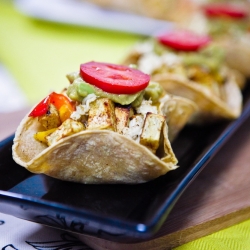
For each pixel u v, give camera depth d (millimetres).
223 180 451
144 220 355
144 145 400
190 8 850
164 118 410
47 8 871
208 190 438
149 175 402
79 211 352
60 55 769
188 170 416
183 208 417
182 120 479
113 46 803
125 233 349
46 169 397
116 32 834
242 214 420
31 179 411
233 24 669
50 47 793
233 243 403
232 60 632
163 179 413
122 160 394
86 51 782
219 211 414
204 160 431
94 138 384
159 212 356
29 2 888
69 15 853
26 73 714
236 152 496
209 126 525
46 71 720
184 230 396
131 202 392
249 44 630
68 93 408
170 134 481
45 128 410
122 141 383
